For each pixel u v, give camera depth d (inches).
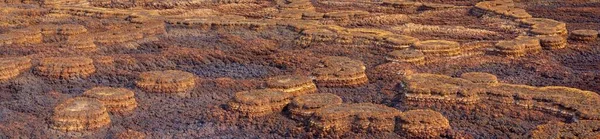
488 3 1846.7
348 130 858.1
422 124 845.2
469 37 1460.4
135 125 917.2
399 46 1296.8
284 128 890.1
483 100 951.0
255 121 916.6
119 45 1343.5
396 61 1218.0
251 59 1266.0
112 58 1221.1
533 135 817.5
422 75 1063.6
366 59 1262.3
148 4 1915.6
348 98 1020.5
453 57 1266.0
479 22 1654.8
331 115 864.3
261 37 1446.9
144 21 1536.7
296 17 1656.0
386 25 1628.9
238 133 887.7
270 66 1230.9
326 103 924.6
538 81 1114.7
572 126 833.5
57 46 1327.5
